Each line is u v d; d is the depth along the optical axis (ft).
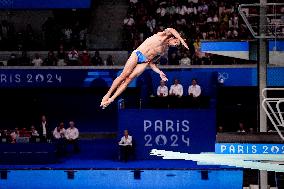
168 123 101.65
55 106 126.00
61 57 117.70
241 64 111.75
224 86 112.37
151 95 107.55
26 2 118.11
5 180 94.02
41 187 93.71
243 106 114.73
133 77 34.04
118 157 102.27
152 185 93.20
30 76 114.83
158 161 100.94
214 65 112.16
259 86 71.10
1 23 124.16
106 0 131.23
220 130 104.17
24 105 124.88
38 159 99.35
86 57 116.16
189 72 107.76
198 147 101.30
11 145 100.17
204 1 125.49
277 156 42.52
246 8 121.49
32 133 104.73
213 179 92.73
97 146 114.11
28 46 122.93
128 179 93.61
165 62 113.50
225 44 74.13
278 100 43.01
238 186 92.12
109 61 116.88
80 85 115.14
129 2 128.36
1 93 124.16
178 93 103.91
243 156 42.04
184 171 93.35
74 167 95.55
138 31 122.72
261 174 74.49
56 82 115.03
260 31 69.21
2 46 122.42
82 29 124.98
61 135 107.76
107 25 129.59
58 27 125.18
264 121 70.95
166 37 34.40
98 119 126.31
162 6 124.88
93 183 93.56
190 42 115.44
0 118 124.47
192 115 101.19
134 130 102.37
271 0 114.42
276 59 70.54
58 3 118.11
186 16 123.95
